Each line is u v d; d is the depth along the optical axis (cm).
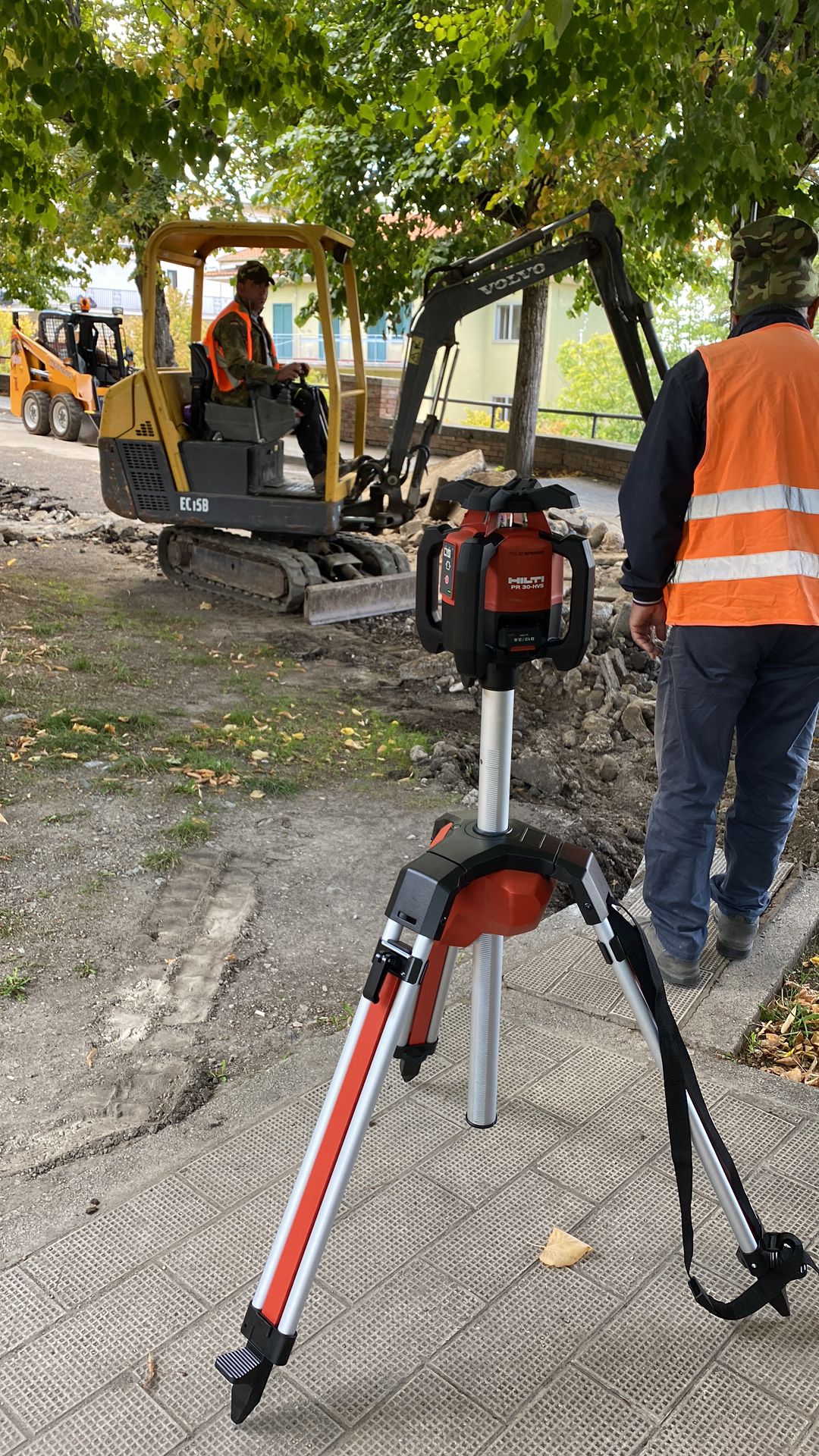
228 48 546
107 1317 195
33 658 641
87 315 1739
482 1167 234
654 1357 189
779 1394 182
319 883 405
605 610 695
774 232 266
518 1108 254
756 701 288
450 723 602
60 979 329
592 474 1705
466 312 820
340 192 1127
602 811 506
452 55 548
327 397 887
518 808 489
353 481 881
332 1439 173
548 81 485
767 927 341
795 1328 196
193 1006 320
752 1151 241
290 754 532
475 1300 200
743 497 262
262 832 445
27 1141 257
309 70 578
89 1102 273
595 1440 173
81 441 1767
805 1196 227
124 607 809
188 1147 250
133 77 502
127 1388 181
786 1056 285
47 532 1055
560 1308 198
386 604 834
